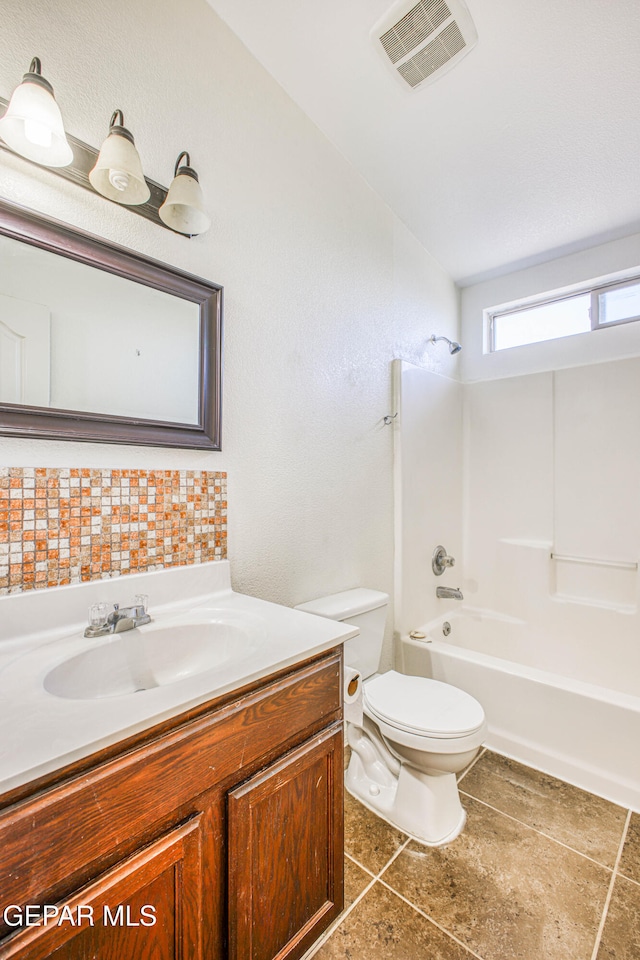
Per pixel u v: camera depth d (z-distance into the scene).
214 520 1.29
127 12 1.11
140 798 0.61
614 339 2.35
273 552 1.49
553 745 1.63
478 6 1.23
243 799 0.75
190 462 1.24
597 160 1.81
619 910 1.08
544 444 2.46
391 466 2.11
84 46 1.02
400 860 1.24
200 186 1.17
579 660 2.23
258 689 0.80
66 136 0.97
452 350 2.56
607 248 2.37
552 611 2.34
